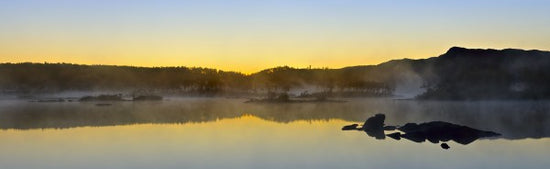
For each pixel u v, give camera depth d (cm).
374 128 4288
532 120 5431
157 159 2644
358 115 6588
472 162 2583
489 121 5303
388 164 2514
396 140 3475
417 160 2638
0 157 2742
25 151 2966
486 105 9825
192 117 6247
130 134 3925
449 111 7506
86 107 9706
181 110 8344
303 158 2677
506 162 2588
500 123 5016
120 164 2509
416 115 6481
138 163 2534
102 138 3634
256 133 3984
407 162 2573
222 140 3478
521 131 4128
